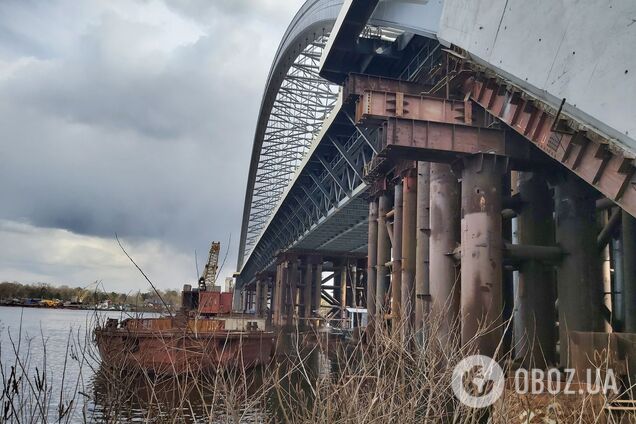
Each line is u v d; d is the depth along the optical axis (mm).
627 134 11953
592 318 18375
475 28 18656
